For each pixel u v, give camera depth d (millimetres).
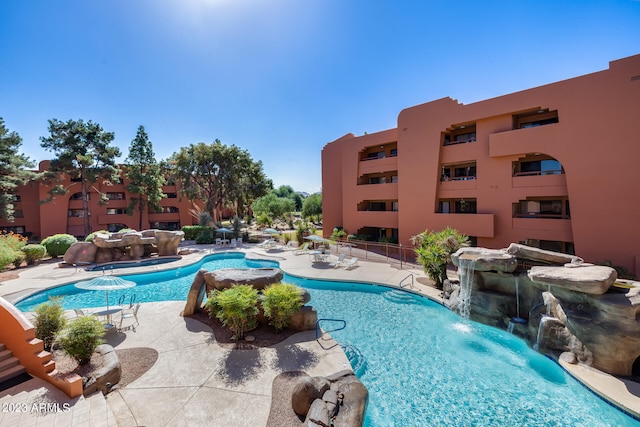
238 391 6539
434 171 23094
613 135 15742
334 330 11039
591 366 8133
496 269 11484
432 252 15062
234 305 8680
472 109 21047
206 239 32000
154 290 16297
